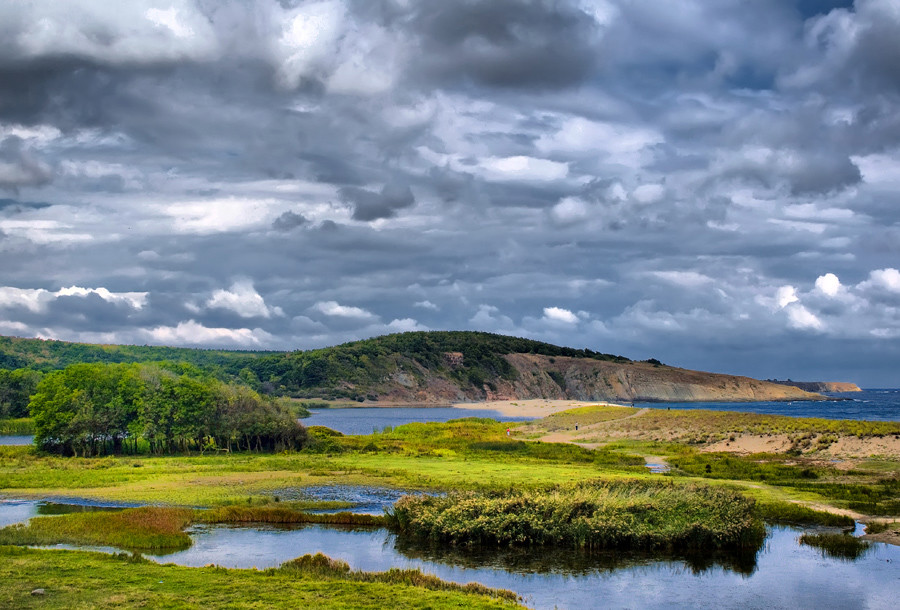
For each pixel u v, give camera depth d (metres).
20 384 169.12
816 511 43.97
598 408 144.38
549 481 56.88
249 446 92.62
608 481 46.09
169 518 39.91
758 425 98.12
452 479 58.50
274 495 51.03
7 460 77.88
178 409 91.00
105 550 32.62
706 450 87.81
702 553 34.38
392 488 54.50
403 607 22.81
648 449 90.62
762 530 36.78
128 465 72.00
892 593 28.05
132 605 22.00
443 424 132.88
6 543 32.50
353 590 24.66
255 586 24.75
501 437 107.00
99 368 96.12
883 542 36.81
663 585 29.03
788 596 27.67
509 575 30.31
